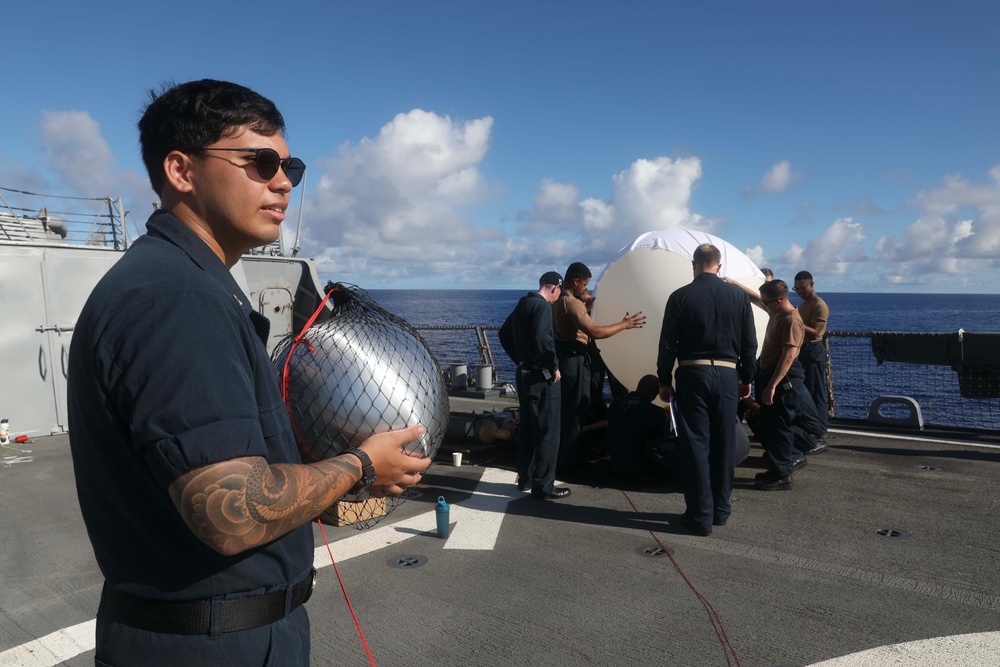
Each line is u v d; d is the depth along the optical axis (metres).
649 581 4.17
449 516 5.23
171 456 1.07
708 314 4.95
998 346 8.41
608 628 3.57
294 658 1.36
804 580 4.16
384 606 3.85
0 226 10.00
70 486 6.48
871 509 5.54
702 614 3.72
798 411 6.07
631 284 7.75
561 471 6.77
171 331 1.11
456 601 3.90
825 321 7.52
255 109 1.34
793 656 3.27
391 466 1.44
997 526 5.10
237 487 1.09
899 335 8.98
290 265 9.74
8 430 8.45
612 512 5.55
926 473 6.62
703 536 4.96
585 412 6.71
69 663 3.33
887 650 3.30
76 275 9.09
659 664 3.21
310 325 1.73
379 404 1.57
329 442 1.57
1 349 8.50
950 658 3.22
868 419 9.14
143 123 1.36
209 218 1.34
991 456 7.29
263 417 1.28
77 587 4.21
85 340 1.18
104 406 1.15
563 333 6.59
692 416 5.01
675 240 7.78
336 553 4.65
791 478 6.48
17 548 4.88
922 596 3.91
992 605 3.79
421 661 3.27
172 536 1.22
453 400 11.30
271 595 1.30
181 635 1.23
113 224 10.48
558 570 4.35
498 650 3.36
